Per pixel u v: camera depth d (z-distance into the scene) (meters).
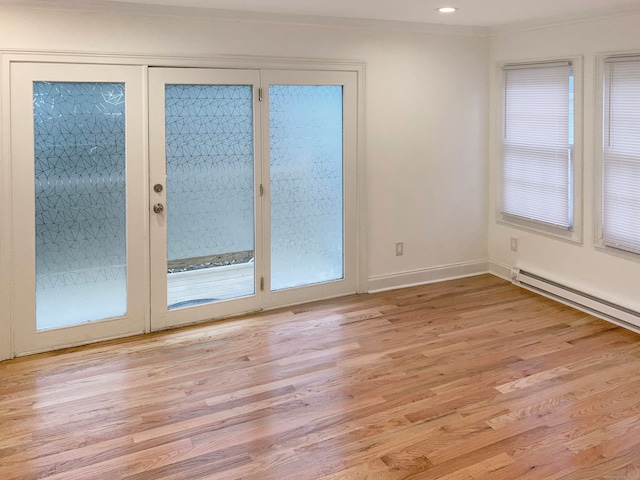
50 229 3.67
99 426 2.81
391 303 4.64
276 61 4.23
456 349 3.71
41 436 2.72
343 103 4.57
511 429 2.72
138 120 3.83
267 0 3.66
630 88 3.85
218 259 4.28
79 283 3.81
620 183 3.99
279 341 3.88
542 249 4.80
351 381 3.27
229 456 2.54
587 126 4.23
